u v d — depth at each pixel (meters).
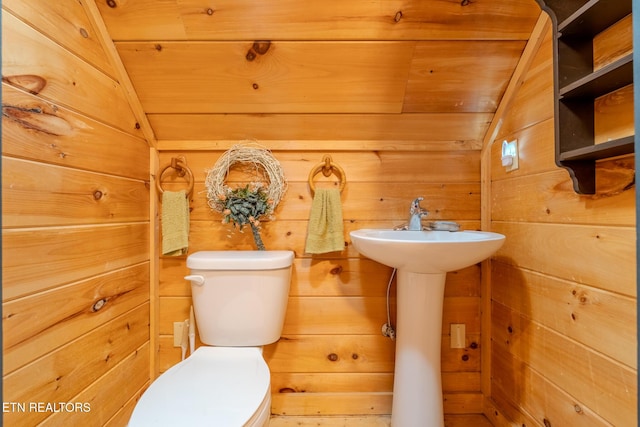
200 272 1.21
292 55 1.20
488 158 1.41
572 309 0.93
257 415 0.82
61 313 0.88
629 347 0.75
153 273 1.38
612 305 0.80
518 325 1.19
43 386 0.81
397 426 1.19
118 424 1.14
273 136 1.43
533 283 1.11
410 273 1.16
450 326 1.45
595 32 0.84
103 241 1.06
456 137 1.43
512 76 1.24
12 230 0.73
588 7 0.76
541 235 1.07
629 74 0.72
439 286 1.16
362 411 1.42
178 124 1.39
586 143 0.86
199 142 1.43
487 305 1.40
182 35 1.14
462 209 1.44
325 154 1.44
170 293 1.42
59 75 0.88
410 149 1.43
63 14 0.90
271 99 1.32
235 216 1.36
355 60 1.21
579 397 0.90
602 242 0.83
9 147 0.73
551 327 1.02
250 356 1.12
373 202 1.44
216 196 1.38
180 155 1.43
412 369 1.17
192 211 1.43
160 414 0.79
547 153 1.04
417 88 1.29
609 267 0.81
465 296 1.45
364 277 1.44
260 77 1.25
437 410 1.16
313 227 1.38
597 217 0.84
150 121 1.37
